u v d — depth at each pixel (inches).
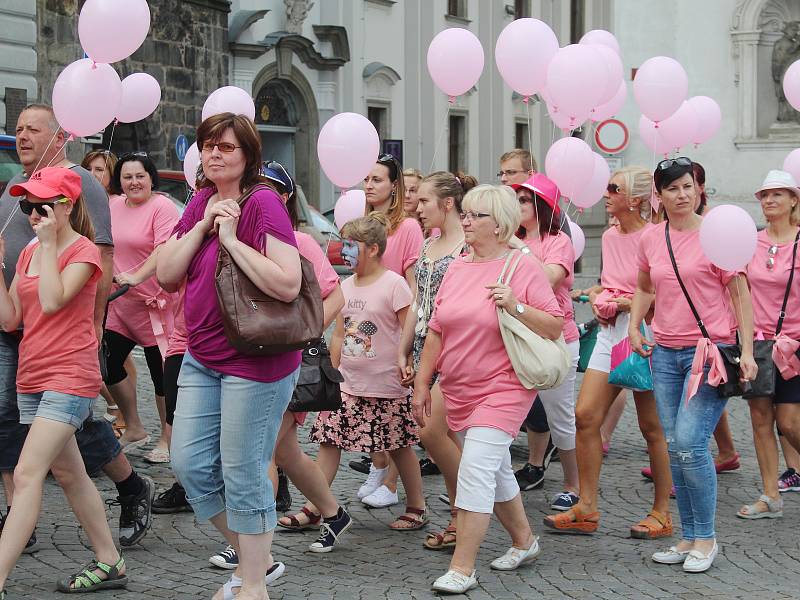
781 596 271.1
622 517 342.0
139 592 263.4
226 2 1151.6
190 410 236.7
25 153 288.8
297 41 1248.8
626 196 333.7
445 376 276.4
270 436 236.8
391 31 1409.9
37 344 250.1
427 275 310.0
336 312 292.0
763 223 1658.5
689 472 291.1
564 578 282.7
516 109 1689.2
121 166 380.8
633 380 308.3
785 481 377.7
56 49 897.5
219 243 231.5
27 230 291.6
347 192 401.7
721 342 293.3
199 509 240.4
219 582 272.1
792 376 343.6
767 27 1657.2
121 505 297.7
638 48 1686.8
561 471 405.4
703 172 365.7
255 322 224.2
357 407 319.9
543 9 1743.4
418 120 1457.9
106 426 288.7
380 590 270.7
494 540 316.2
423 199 310.3
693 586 278.2
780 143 1647.4
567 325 335.0
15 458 278.4
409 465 323.6
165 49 1075.9
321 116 1310.3
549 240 331.3
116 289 382.3
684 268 294.4
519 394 271.7
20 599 255.4
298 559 294.8
